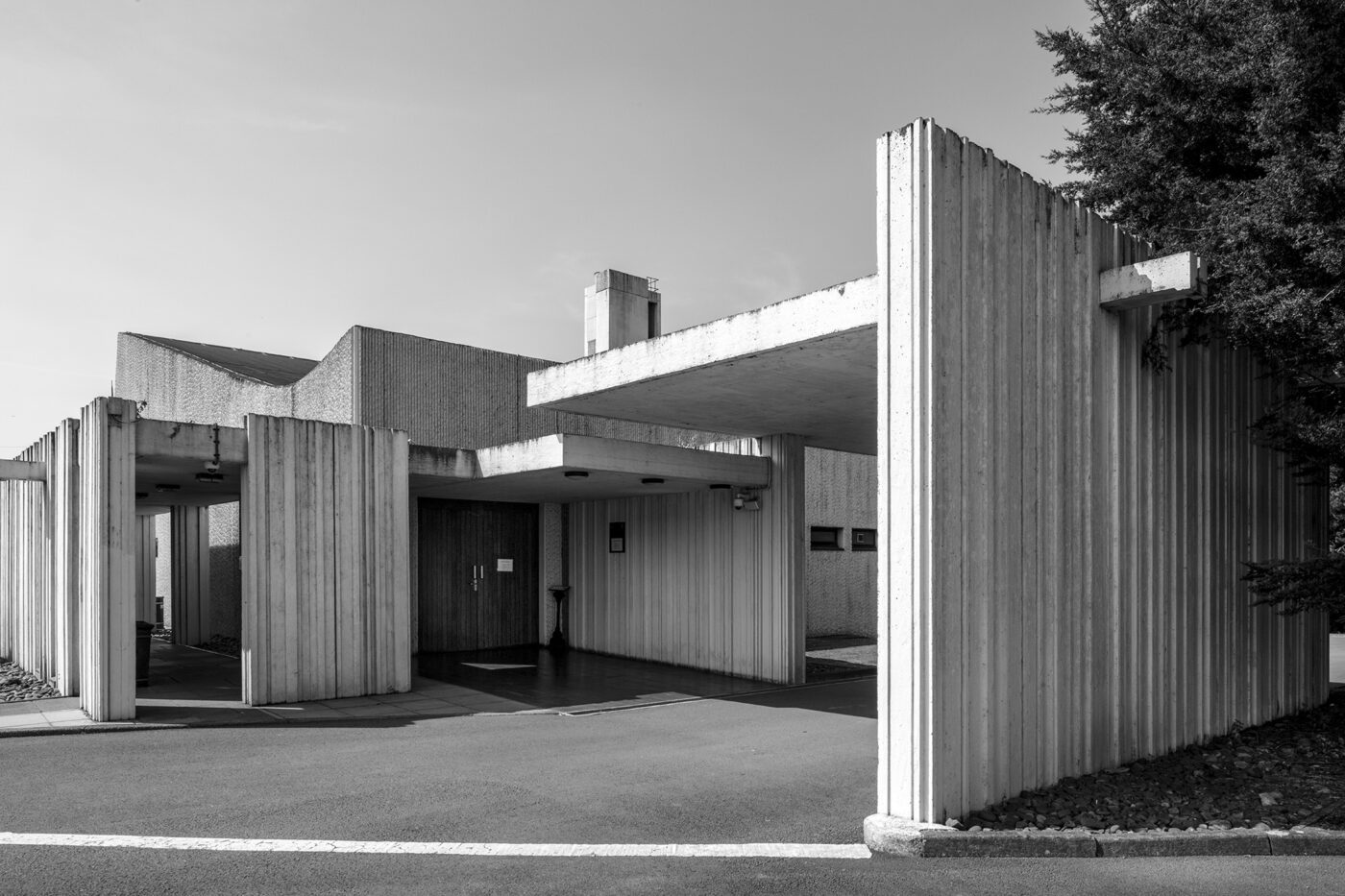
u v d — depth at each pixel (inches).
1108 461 297.7
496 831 237.6
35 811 249.9
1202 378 347.9
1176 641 324.8
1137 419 311.1
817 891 195.2
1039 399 269.3
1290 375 336.8
